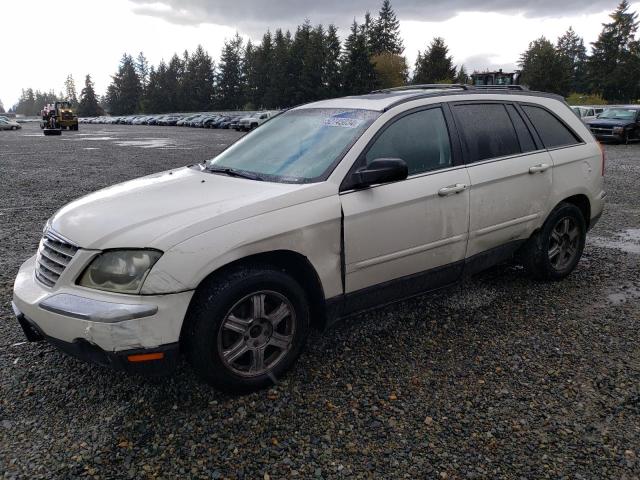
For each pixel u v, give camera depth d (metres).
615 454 2.62
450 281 4.11
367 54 76.88
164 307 2.76
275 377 3.22
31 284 3.14
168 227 2.87
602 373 3.36
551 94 4.99
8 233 7.09
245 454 2.66
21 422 2.91
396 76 82.62
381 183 3.47
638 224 7.50
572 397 3.10
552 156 4.65
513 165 4.31
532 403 3.05
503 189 4.23
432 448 2.69
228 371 3.02
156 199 3.26
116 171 14.74
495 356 3.59
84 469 2.55
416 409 3.01
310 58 80.81
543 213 4.60
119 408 3.04
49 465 2.58
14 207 9.12
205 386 3.26
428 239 3.79
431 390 3.20
